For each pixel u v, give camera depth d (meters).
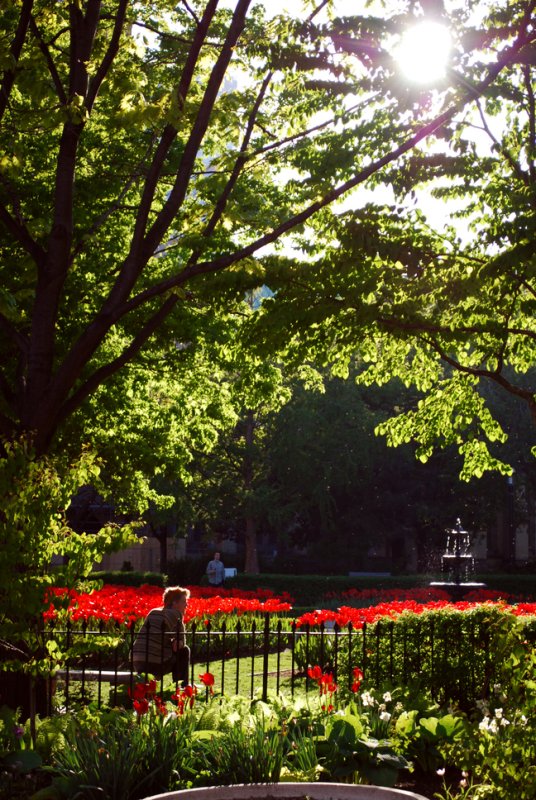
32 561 7.54
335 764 7.12
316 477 47.66
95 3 10.51
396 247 10.09
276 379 18.25
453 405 14.92
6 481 7.44
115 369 10.49
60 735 7.57
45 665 7.91
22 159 11.31
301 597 34.81
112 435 18.31
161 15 13.82
